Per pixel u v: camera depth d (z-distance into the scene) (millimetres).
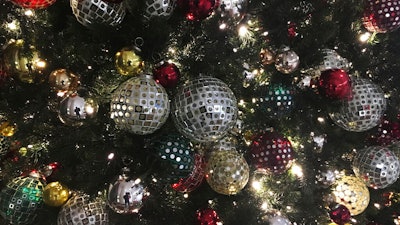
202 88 646
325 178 811
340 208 792
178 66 712
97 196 712
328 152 843
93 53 656
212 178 734
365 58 799
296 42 752
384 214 922
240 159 733
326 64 754
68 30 676
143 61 654
